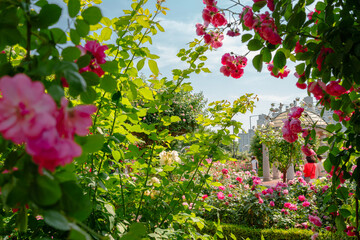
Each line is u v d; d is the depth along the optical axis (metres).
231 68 1.95
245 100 2.20
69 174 0.58
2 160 0.99
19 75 0.44
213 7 1.94
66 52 0.68
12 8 0.60
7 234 1.39
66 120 0.49
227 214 5.02
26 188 0.47
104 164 1.64
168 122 1.86
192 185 2.05
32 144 0.42
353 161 2.02
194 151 2.06
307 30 1.71
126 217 1.70
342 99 1.67
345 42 1.40
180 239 1.89
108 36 1.27
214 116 2.23
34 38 0.71
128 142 1.96
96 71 0.91
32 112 0.44
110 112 1.57
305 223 4.42
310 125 1.98
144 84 1.75
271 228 4.56
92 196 1.40
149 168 1.85
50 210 0.48
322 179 5.32
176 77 1.93
